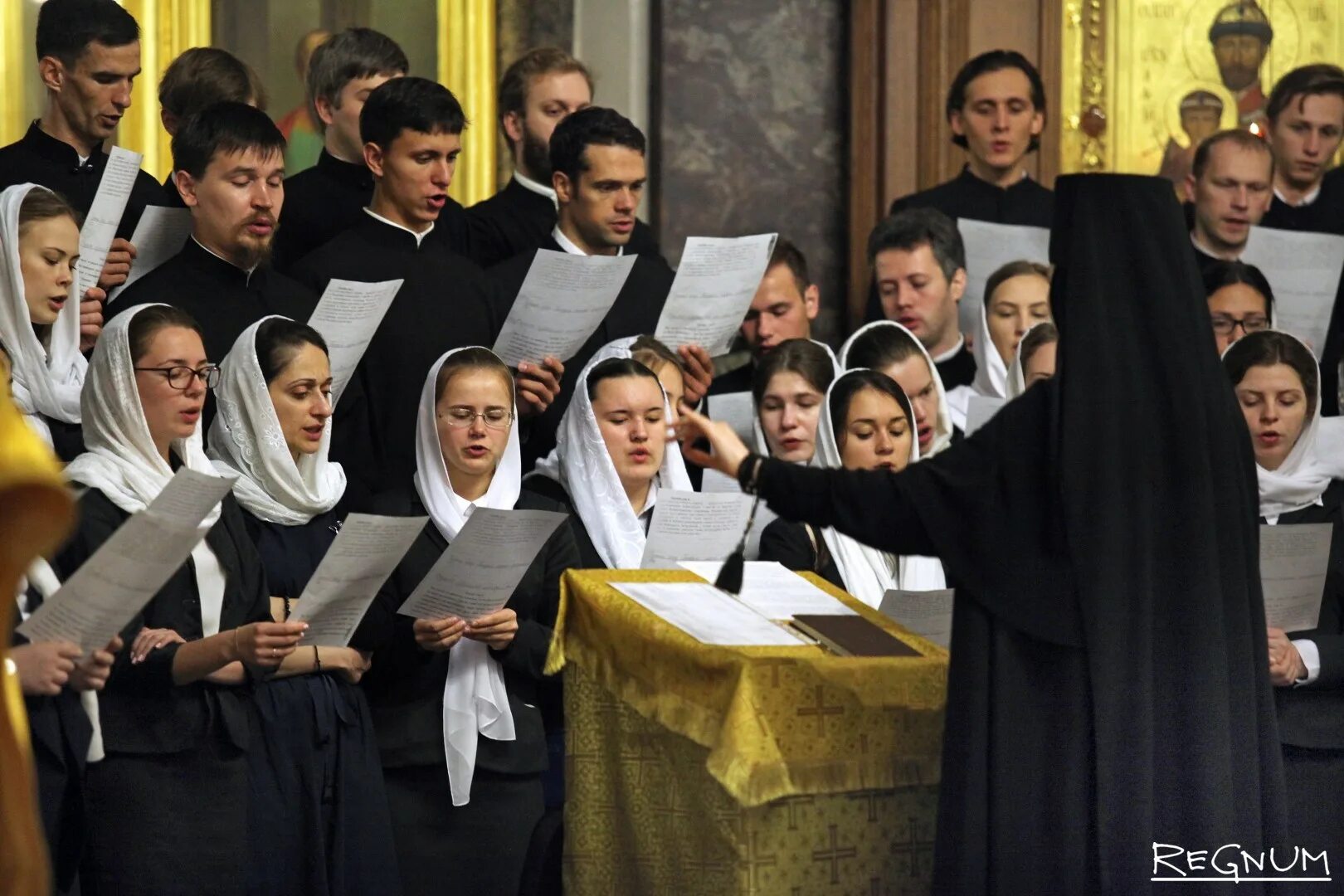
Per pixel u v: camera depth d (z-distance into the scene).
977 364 25.05
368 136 22.09
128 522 14.29
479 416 18.56
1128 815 13.10
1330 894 15.08
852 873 13.57
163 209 20.67
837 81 31.23
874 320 25.92
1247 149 27.08
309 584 16.19
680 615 14.09
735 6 30.86
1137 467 13.59
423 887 17.64
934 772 13.73
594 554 19.38
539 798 18.27
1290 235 25.48
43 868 6.19
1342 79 29.44
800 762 13.10
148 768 16.03
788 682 13.10
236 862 16.23
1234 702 13.67
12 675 6.50
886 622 14.67
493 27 30.06
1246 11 32.16
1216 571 13.68
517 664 17.94
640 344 20.97
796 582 15.45
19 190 18.53
